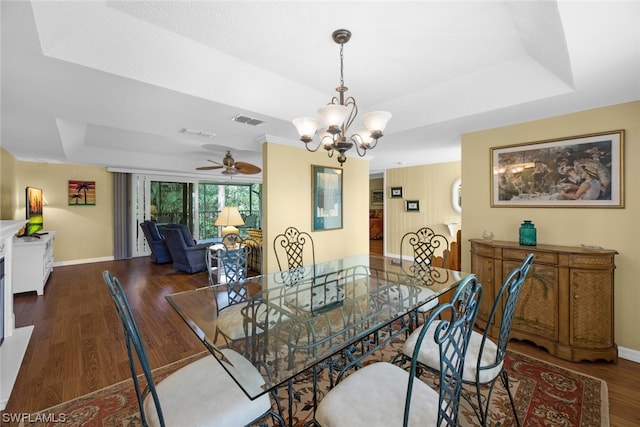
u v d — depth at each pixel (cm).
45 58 155
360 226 455
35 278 381
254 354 141
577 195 245
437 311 96
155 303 353
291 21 166
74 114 250
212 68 203
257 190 905
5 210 410
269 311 194
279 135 331
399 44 190
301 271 296
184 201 726
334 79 239
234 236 402
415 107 277
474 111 250
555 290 230
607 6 117
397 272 286
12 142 363
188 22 166
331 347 148
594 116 236
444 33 178
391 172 623
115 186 615
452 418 106
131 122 276
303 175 375
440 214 543
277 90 240
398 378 125
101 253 608
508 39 185
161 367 216
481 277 274
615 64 165
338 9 156
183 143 473
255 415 114
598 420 160
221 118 263
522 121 272
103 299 366
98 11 151
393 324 291
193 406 110
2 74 173
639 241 219
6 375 199
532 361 222
